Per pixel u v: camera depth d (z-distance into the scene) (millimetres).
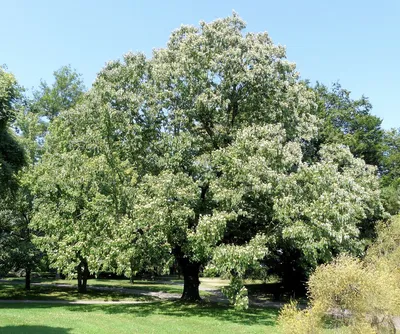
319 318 9961
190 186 18656
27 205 28047
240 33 22766
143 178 20562
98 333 13938
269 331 15148
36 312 18500
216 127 22703
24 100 35906
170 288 38594
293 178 18000
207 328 15609
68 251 20000
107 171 20422
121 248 18328
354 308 9977
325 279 10359
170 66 22031
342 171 28516
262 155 18156
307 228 16984
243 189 17969
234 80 20625
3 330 13422
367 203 27266
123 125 20578
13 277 48344
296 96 22328
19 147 21578
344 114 40969
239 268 16875
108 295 30062
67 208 21688
